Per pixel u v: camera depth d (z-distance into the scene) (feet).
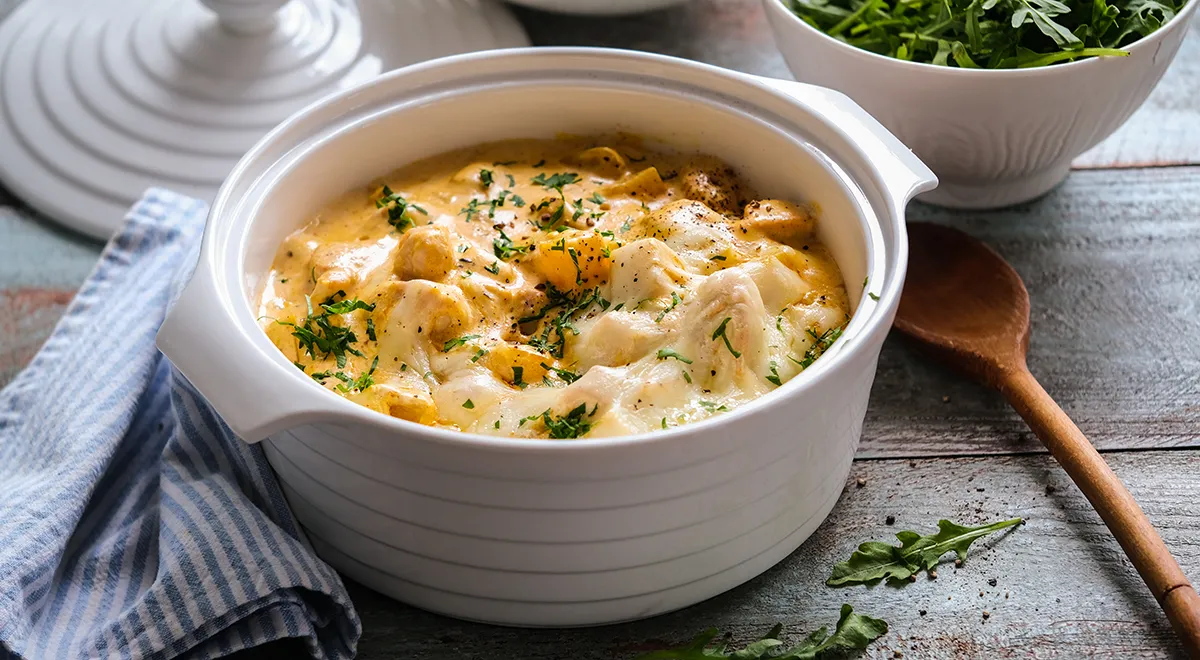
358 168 2.39
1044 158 2.57
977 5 2.48
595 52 2.41
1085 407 2.35
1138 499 2.24
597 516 1.96
